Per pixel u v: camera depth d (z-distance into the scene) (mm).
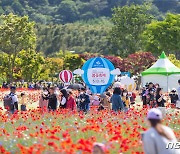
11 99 29562
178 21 134625
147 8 158375
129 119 24625
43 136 17328
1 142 17391
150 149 12008
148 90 38312
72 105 30000
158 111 12172
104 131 19375
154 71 59031
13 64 105000
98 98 35281
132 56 116562
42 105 30859
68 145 14039
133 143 15875
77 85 54500
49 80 124750
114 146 15297
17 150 15906
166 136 12055
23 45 105375
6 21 106062
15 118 25062
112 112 26844
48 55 194125
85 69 42625
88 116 26281
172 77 58844
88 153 13445
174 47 133875
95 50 197250
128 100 34438
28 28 106000
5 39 103938
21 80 105562
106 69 42188
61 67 132750
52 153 14516
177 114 27578
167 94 50031
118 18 156625
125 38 155250
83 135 18188
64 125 21922
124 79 44125
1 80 101000
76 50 198375
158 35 134250
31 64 106312
